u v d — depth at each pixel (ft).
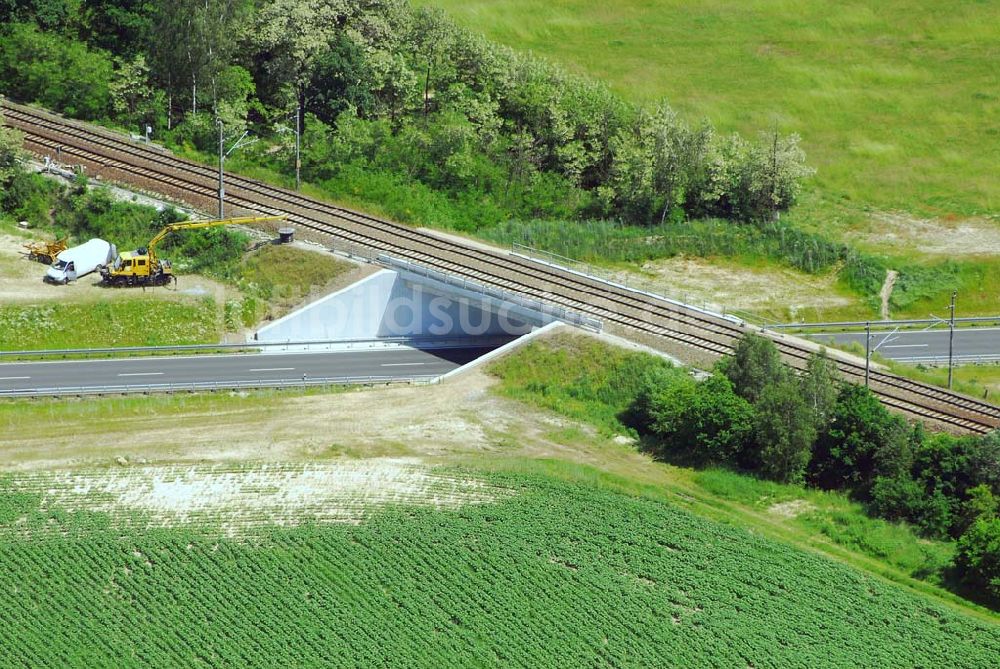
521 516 281.95
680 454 312.71
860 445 304.50
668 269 405.39
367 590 261.24
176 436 307.99
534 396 329.52
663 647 251.60
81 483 289.74
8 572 263.29
